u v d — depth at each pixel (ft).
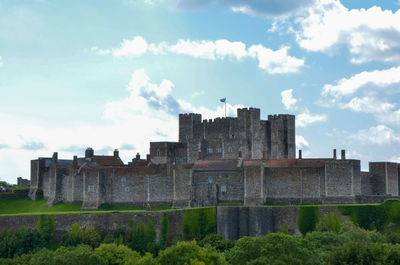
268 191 644.69
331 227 588.50
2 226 581.94
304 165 652.07
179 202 653.30
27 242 547.49
